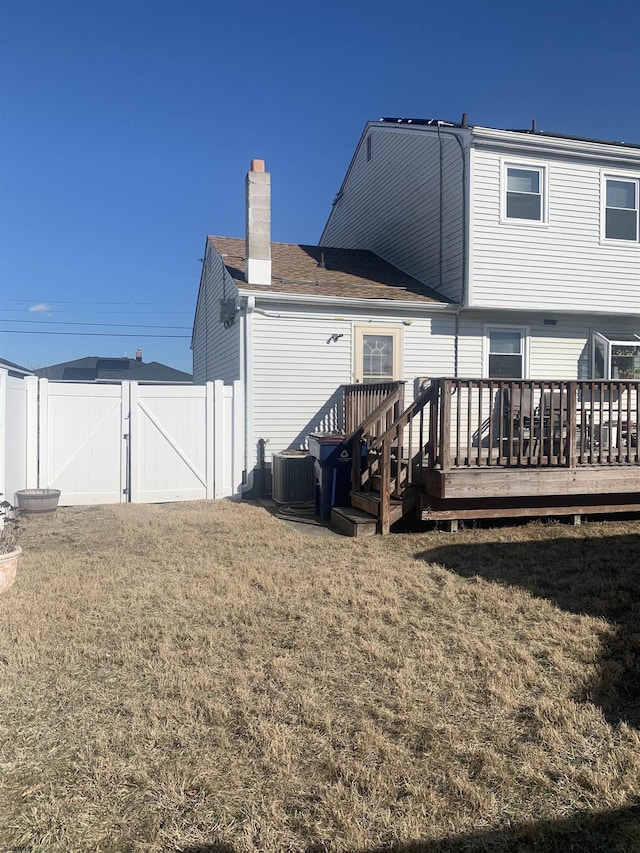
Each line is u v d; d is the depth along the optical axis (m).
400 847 2.30
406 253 13.27
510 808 2.53
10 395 8.18
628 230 11.97
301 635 4.31
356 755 2.88
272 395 10.70
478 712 3.26
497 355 11.88
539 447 7.90
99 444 9.70
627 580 5.50
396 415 8.26
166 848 2.33
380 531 7.73
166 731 3.07
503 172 11.11
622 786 2.63
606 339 12.15
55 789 2.66
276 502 10.00
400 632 4.38
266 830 2.40
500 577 5.69
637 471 8.16
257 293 10.38
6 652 3.96
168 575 5.82
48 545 7.02
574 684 3.53
